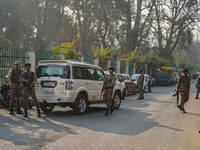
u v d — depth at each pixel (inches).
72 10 1641.2
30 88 313.3
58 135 226.2
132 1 1633.9
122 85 445.1
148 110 413.4
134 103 518.3
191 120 327.3
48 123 281.1
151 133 245.1
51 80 330.3
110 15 1540.4
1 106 402.3
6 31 1354.6
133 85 727.7
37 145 193.5
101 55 935.0
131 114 365.4
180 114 376.2
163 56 1675.7
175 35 1811.0
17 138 212.7
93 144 200.4
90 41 1707.7
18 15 1344.7
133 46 1599.4
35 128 253.3
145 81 892.0
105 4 1487.5
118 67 1144.2
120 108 434.3
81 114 352.8
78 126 268.1
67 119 310.3
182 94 393.1
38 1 1382.9
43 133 232.4
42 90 334.6
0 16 1309.1
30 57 518.3
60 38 1539.1
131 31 1608.0
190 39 1718.8
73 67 339.9
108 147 193.5
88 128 259.4
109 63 1017.5
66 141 207.2
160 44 1747.0
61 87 326.3
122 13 1535.4
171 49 1808.6
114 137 224.7
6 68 473.4
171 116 354.9
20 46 1440.7
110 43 1656.0
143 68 1539.1
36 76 321.1
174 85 1571.1
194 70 3452.3
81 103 353.1
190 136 240.1
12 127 256.1
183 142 217.0
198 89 638.5
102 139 216.5
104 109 420.5
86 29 1722.4
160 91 932.6
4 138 212.1
